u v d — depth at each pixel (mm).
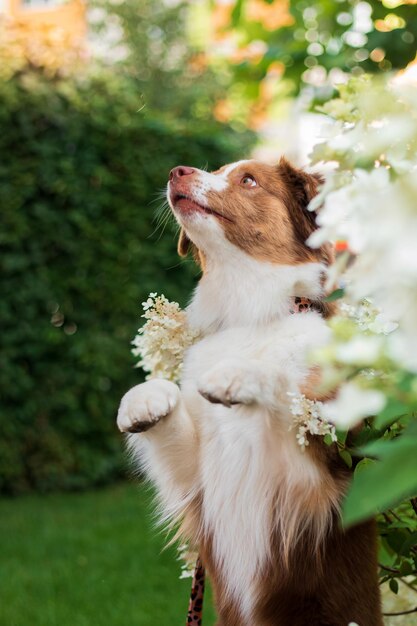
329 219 1644
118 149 9555
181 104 15930
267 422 3037
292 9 6234
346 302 3086
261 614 3275
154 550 7211
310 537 3170
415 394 1538
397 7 5254
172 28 16672
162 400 3160
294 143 12961
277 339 3283
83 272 9469
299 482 3107
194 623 3561
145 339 3623
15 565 6934
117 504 8898
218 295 3592
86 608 5750
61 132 9305
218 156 10102
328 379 1617
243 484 3238
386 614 3535
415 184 1438
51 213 9242
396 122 1620
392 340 1555
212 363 3389
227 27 6574
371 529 3316
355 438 3035
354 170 1884
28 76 9148
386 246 1439
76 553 7223
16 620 5543
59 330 9328
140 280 9719
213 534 3373
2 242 8992
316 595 3203
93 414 9602
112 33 16797
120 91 9617
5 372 9109
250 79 6609
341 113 2117
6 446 9219
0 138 9031
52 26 9602
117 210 9586
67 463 9523
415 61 5285
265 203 3545
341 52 5762
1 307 9078
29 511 8742
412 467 1400
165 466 3408
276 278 3479
